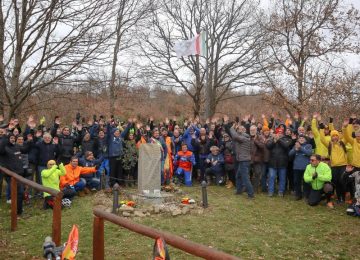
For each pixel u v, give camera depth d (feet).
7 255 22.75
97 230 15.42
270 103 73.77
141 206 33.40
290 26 70.95
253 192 37.55
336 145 35.40
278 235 26.81
